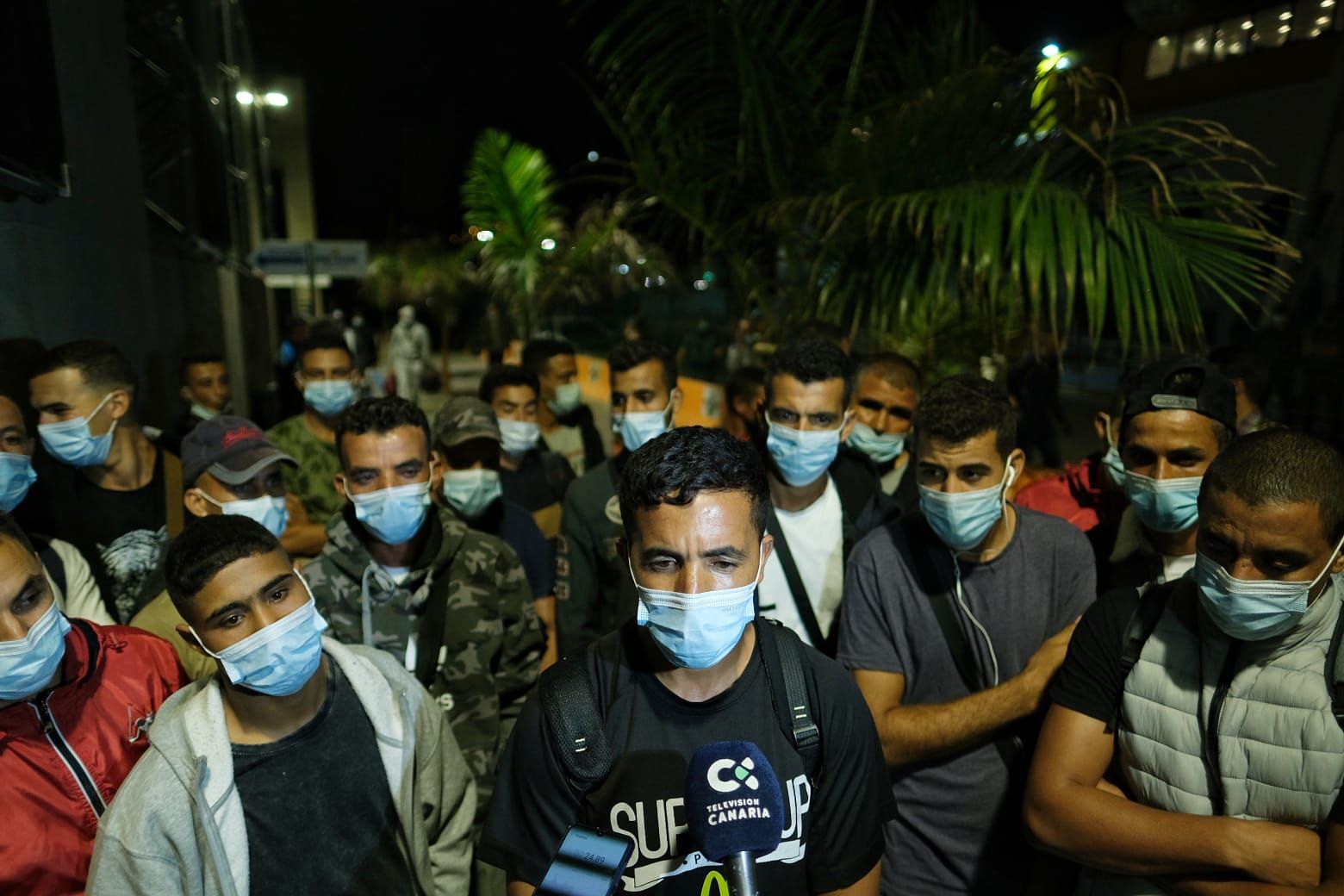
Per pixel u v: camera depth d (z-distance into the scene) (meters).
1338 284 8.52
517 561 2.67
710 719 1.40
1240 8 13.05
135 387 2.97
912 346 4.00
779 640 1.47
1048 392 8.95
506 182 16.67
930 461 2.09
